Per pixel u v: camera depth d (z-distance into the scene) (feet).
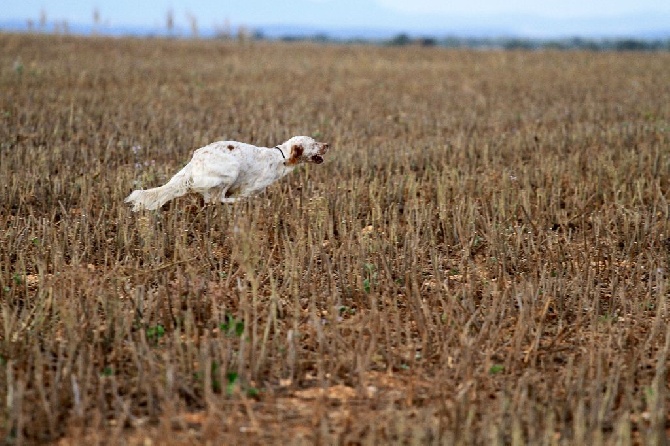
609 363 32.17
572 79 153.48
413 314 35.81
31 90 108.99
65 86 119.14
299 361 30.91
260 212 47.47
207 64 167.53
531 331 34.45
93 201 54.39
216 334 34.40
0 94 104.42
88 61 160.76
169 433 24.89
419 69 172.96
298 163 51.55
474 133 82.99
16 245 43.57
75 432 25.22
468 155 72.90
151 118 90.48
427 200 57.47
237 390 27.32
